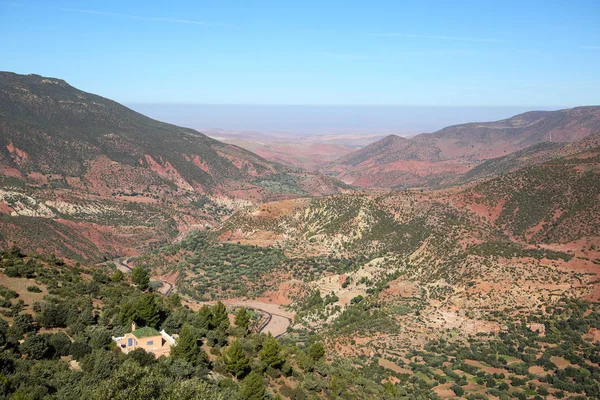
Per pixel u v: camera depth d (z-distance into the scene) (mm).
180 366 59438
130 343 65938
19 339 59594
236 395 55844
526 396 76188
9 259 92688
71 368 56656
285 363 71875
